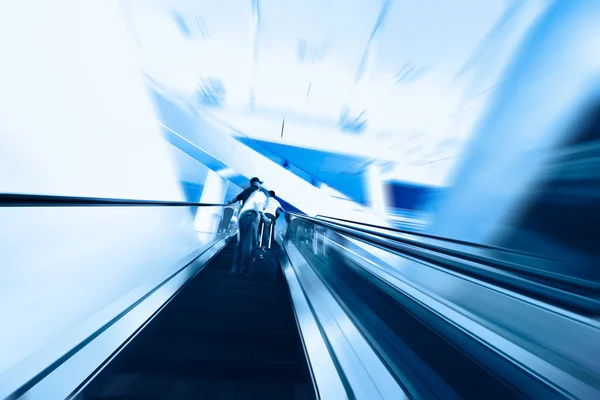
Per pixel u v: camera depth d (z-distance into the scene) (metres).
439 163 11.52
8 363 1.63
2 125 2.90
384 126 11.98
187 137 9.53
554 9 6.82
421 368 1.62
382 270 3.07
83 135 4.11
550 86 7.24
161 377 1.54
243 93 11.12
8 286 1.89
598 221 5.99
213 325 2.21
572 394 1.16
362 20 8.51
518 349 1.42
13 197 1.28
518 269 1.48
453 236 10.94
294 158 14.84
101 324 1.80
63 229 2.78
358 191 15.59
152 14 8.61
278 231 10.86
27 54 3.19
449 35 8.31
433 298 2.13
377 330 2.07
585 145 6.43
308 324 2.31
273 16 8.65
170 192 7.54
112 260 3.05
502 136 8.51
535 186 7.40
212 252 5.11
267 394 1.50
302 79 10.46
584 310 1.21
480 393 1.39
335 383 1.57
